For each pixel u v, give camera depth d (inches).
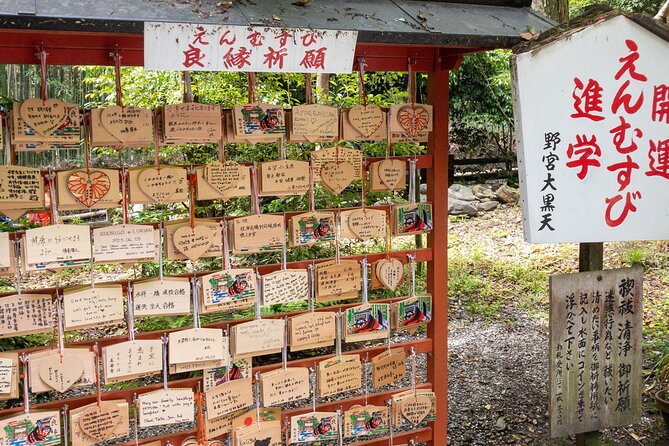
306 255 190.5
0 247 80.7
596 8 88.7
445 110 108.3
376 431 108.0
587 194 90.0
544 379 170.7
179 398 93.4
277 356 187.5
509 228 346.9
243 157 175.3
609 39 88.7
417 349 112.0
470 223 366.0
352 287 103.4
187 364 93.3
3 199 80.0
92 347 89.8
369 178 106.0
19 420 84.4
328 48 75.5
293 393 100.3
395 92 198.5
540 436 139.9
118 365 88.7
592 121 89.4
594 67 88.7
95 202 85.7
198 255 92.0
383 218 105.0
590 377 104.3
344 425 105.5
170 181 89.4
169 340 90.8
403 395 109.9
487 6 96.5
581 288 102.3
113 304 87.0
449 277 261.9
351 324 103.5
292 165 97.2
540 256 287.3
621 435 138.5
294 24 73.9
